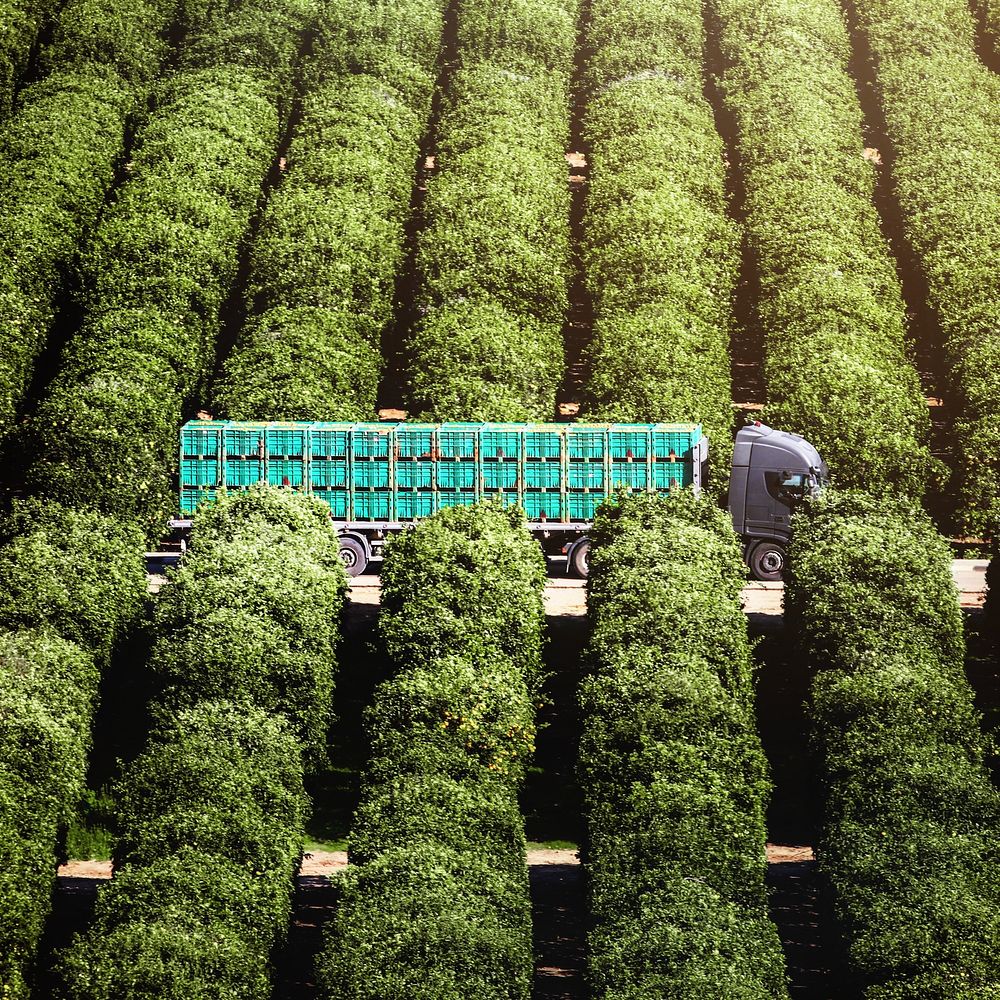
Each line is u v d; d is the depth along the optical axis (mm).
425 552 37469
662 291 54062
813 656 35812
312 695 34469
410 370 50594
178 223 54688
